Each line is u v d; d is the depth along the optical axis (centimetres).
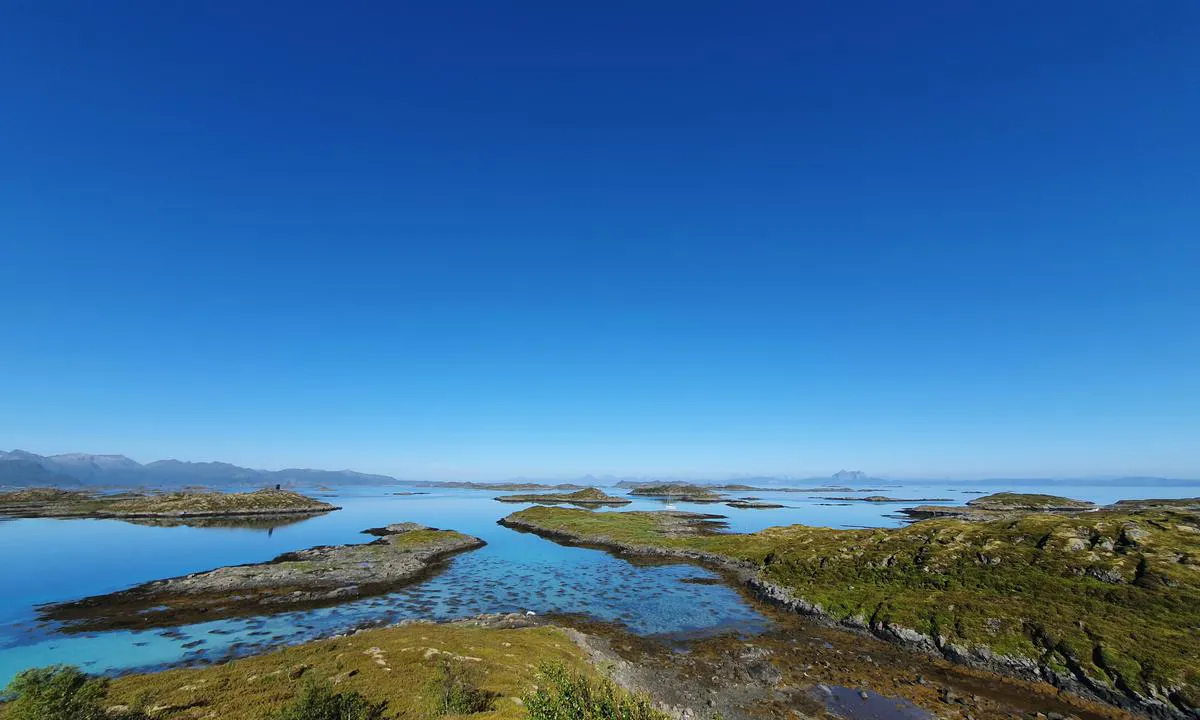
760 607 6106
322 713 2477
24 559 9088
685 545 10012
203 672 3472
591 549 10488
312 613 5769
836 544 7831
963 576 5916
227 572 7431
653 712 1670
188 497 19825
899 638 4816
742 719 3388
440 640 4166
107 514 17000
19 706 2212
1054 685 3912
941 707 3584
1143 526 6347
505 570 8294
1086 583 5184
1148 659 3766
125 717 2586
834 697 3719
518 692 3111
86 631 5100
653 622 5519
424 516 18238
